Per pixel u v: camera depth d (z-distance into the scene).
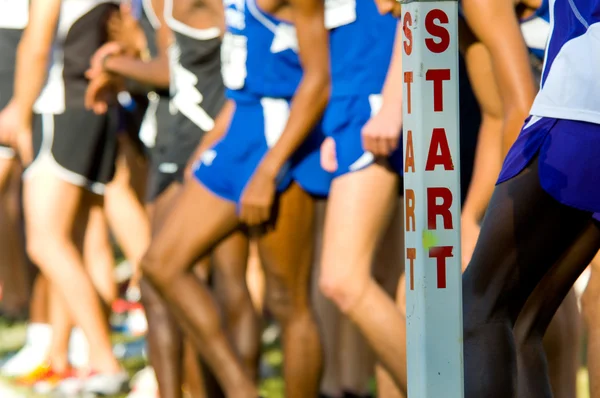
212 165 12.19
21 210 20.89
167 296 12.34
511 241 8.31
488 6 10.21
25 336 20.81
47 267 17.06
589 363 10.59
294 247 12.33
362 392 14.94
